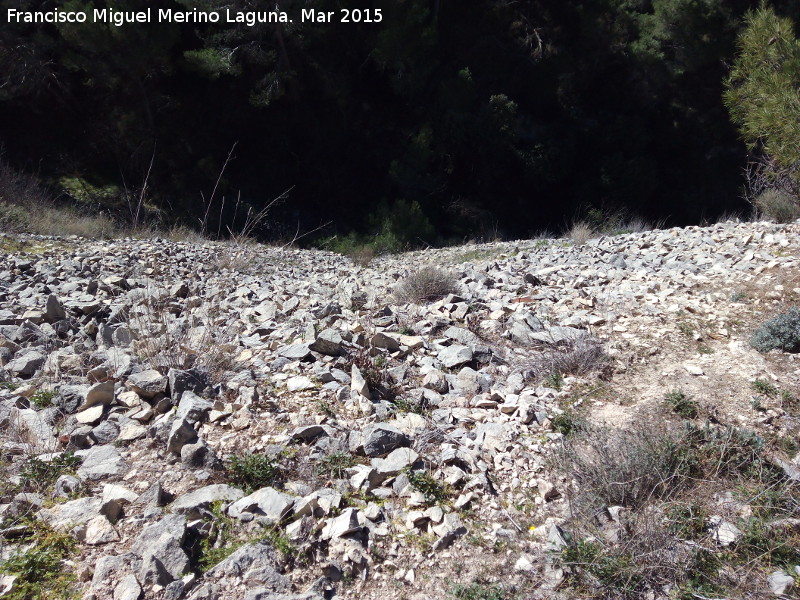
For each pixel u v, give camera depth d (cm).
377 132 2445
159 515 330
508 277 816
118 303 645
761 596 313
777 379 484
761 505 360
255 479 358
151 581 292
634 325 589
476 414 442
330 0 2225
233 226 2094
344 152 2409
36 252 995
